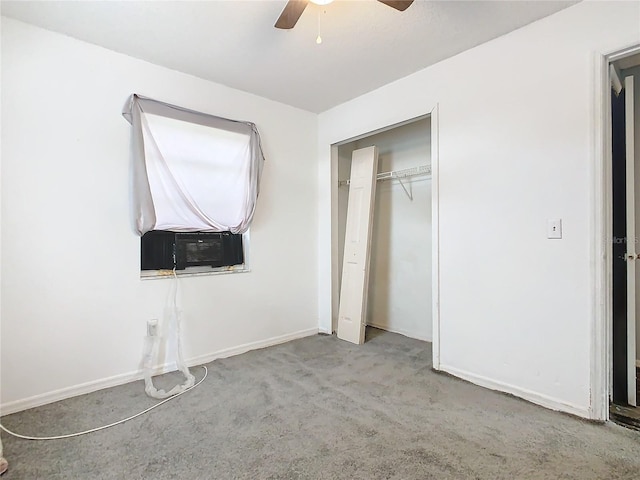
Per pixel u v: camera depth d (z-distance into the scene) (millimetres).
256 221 3178
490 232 2307
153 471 1497
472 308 2406
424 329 3482
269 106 3285
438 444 1670
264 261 3232
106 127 2367
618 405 2086
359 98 3221
